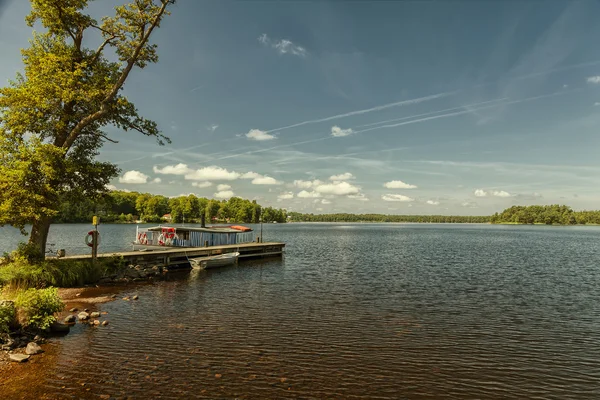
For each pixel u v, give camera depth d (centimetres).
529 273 3625
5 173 2086
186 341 1456
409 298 2381
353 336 1577
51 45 2519
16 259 2278
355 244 8075
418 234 14088
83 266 2619
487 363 1313
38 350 1277
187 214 17575
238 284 2856
